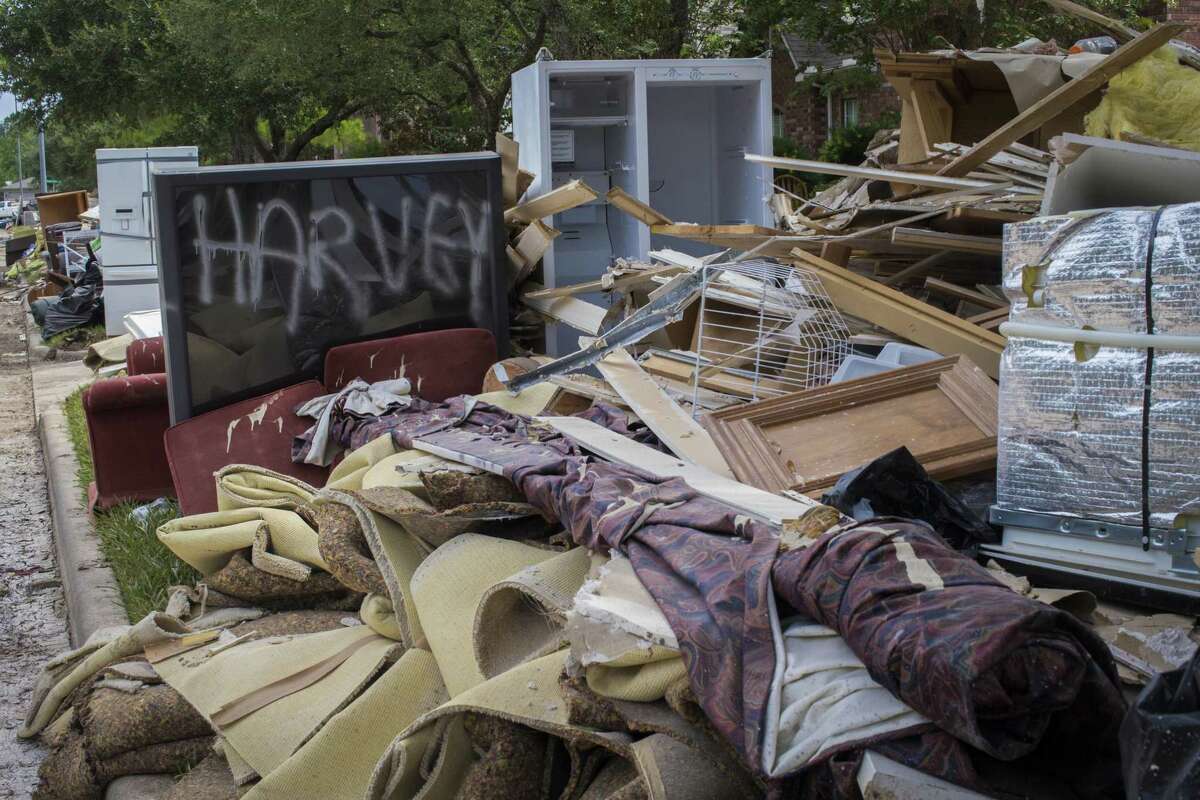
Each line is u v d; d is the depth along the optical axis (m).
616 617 2.71
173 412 6.12
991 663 2.07
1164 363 2.84
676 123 8.66
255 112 20.56
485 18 13.53
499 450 4.16
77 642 5.43
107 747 3.88
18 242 30.09
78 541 6.71
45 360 15.30
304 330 6.38
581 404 5.42
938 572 2.42
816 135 18.98
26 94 22.41
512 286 7.19
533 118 7.86
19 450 10.29
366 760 3.40
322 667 3.76
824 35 12.34
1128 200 3.87
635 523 3.13
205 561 4.65
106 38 20.80
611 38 12.16
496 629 3.32
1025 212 4.72
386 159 6.45
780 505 3.35
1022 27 11.43
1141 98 4.75
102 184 13.62
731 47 12.98
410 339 6.38
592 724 2.72
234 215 6.13
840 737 2.27
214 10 13.32
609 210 8.50
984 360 4.48
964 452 3.79
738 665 2.47
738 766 2.51
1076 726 2.31
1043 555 3.14
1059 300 3.03
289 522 4.50
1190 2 13.70
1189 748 1.95
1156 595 2.92
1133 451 2.92
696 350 5.47
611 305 6.98
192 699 3.71
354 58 13.72
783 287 5.21
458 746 2.98
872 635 2.30
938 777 2.17
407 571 3.80
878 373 4.27
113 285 13.87
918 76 7.00
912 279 5.41
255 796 3.29
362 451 4.91
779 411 4.14
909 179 5.16
